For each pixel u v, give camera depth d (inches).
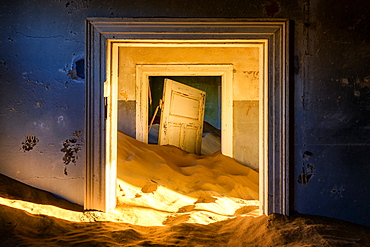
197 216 117.6
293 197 109.2
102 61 108.5
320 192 109.0
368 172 108.5
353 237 92.9
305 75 109.0
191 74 217.8
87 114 108.2
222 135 218.8
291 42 108.7
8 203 95.7
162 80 426.0
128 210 117.3
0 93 108.7
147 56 216.8
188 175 179.9
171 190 153.6
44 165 109.1
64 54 108.6
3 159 108.8
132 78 217.8
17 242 77.9
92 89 108.3
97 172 108.7
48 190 109.2
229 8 108.2
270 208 109.7
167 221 114.5
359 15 108.7
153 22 107.4
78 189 109.3
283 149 108.0
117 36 108.5
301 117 109.0
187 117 257.4
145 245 84.9
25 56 108.7
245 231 101.5
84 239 86.0
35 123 108.8
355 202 108.6
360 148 108.7
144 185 152.2
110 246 82.2
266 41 109.8
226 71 214.7
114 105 114.6
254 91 214.1
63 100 108.9
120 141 189.8
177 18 107.3
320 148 109.0
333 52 109.0
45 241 82.2
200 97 268.2
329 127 109.0
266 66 110.3
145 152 189.3
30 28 108.7
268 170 109.9
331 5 108.7
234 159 214.2
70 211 104.3
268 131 109.8
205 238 94.6
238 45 114.4
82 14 108.4
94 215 105.7
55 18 108.6
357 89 109.0
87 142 108.3
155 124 349.1
